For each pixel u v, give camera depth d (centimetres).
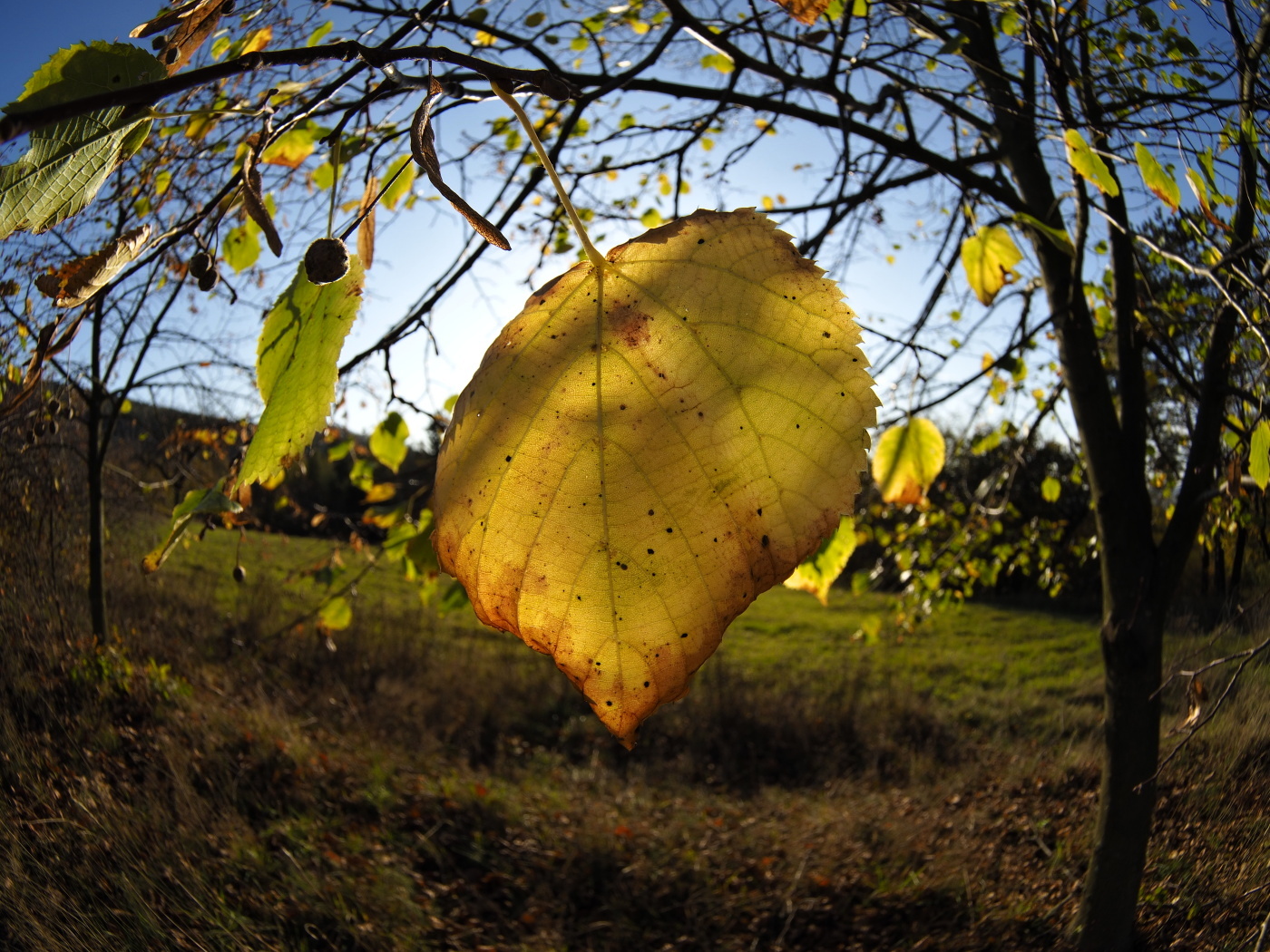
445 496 19
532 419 18
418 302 73
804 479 18
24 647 103
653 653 18
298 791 182
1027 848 168
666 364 18
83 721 133
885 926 154
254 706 217
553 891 178
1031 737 248
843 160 85
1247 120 55
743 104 81
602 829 204
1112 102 68
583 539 18
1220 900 78
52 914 94
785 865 186
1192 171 46
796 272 18
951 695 304
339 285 21
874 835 192
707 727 284
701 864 186
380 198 23
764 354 18
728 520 18
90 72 19
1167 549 96
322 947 134
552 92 19
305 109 20
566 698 302
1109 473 100
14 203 18
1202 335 98
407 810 198
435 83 19
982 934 140
